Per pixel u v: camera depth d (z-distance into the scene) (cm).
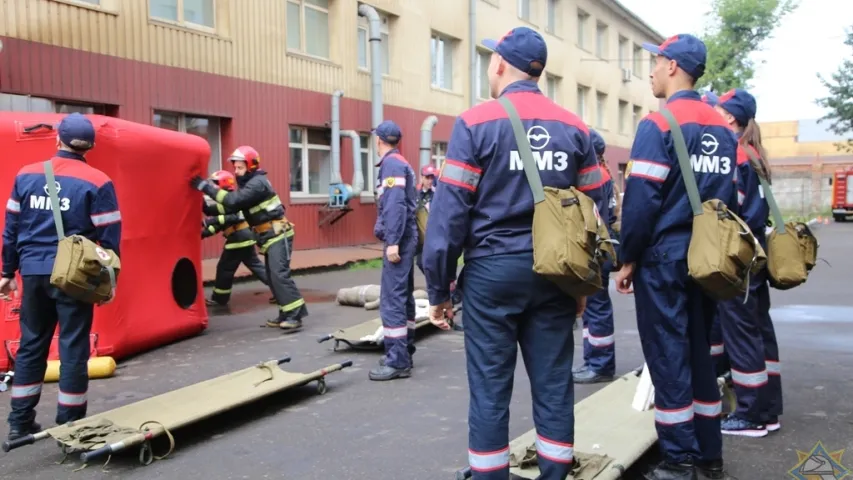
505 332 283
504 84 301
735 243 300
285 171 1480
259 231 772
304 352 668
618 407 435
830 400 482
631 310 933
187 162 714
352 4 1659
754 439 405
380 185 560
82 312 421
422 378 571
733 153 338
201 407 437
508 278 277
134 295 640
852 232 2506
